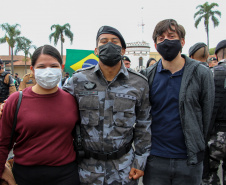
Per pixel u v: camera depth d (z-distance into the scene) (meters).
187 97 1.78
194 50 2.98
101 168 1.73
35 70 1.60
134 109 1.81
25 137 1.56
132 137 1.91
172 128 1.83
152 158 1.93
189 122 1.77
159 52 1.86
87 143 1.77
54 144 1.60
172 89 1.84
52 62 1.62
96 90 1.78
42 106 1.60
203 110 1.84
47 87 1.61
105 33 1.76
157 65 1.99
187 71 1.81
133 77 1.86
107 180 1.73
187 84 1.78
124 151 1.78
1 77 4.38
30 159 1.55
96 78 1.82
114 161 1.75
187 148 1.78
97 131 1.75
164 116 1.86
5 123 1.58
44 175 1.57
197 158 1.79
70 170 1.69
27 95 1.62
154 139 1.94
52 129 1.59
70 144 1.73
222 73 2.23
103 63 1.74
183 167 1.84
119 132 1.75
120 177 1.75
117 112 1.74
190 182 1.86
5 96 4.46
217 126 2.29
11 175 1.66
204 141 1.87
